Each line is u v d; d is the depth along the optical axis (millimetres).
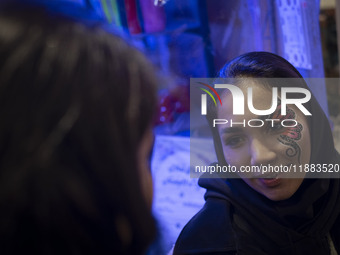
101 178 256
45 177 236
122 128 270
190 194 1232
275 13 1648
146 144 310
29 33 251
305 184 669
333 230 705
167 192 1233
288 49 1636
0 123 237
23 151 233
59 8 276
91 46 267
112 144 260
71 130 245
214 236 664
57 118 242
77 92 250
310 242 651
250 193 667
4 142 235
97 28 279
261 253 641
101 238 263
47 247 247
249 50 1688
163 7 1658
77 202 247
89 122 251
